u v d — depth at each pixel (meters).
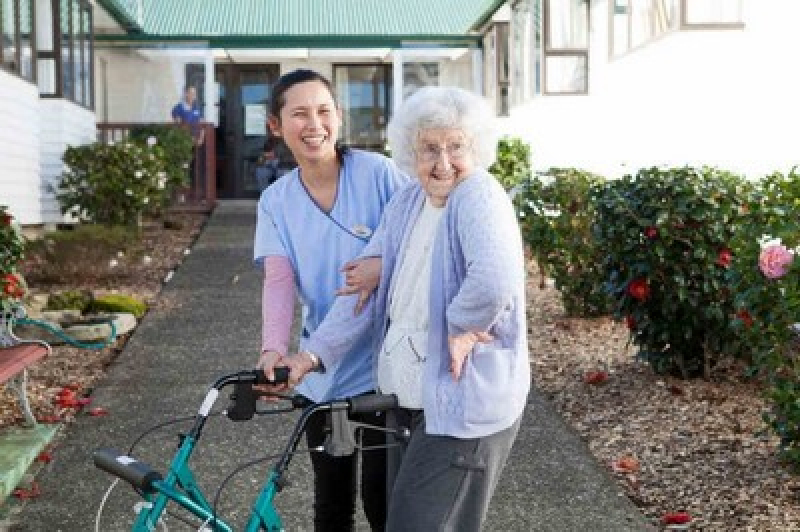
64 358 8.28
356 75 24.30
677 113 11.53
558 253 9.67
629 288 7.16
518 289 3.14
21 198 13.95
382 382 3.47
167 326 9.43
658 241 6.98
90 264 11.86
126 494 5.41
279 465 3.12
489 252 3.12
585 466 5.76
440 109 3.25
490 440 3.21
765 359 5.70
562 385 7.37
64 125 15.84
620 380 7.41
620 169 14.34
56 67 15.66
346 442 3.21
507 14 21.58
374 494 4.02
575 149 17.50
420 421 3.37
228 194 23.98
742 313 5.93
